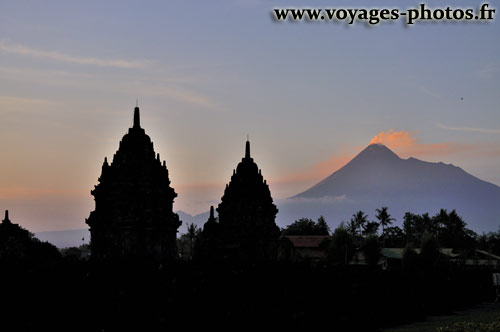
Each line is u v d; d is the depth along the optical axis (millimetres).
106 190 87062
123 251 84062
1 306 57688
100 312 64000
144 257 73750
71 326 61594
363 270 109812
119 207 85375
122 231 84688
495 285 162250
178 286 72000
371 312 106375
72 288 62500
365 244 181750
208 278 76438
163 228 88125
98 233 86438
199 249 120750
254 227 124562
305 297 92125
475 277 160250
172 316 70250
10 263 60375
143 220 85750
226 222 124938
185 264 75062
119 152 88375
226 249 121750
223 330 76188
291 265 92438
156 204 88062
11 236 93500
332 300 98500
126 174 86438
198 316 73375
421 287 126375
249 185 126812
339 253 172625
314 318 93500
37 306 59688
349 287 103375
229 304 78125
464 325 100562
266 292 84688
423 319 119125
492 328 97125
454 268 158000
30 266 61156
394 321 113688
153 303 68688
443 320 117438
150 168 88375
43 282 60688
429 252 177625
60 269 62781
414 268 144375
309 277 94312
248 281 82188
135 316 66750
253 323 81062
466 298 150625
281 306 86625
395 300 116188
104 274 65812
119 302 65625
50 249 97188
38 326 59375
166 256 88688
